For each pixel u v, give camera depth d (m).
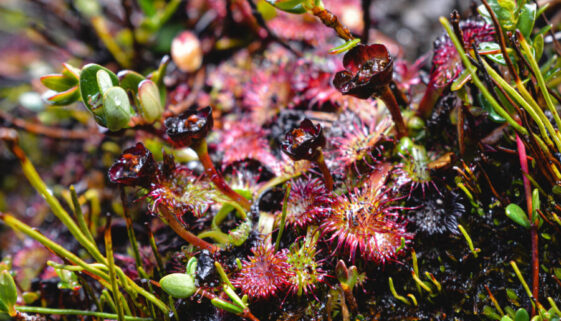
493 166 0.12
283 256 0.12
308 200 0.12
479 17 0.13
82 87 0.12
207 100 0.15
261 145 0.13
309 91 0.14
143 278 0.12
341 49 0.11
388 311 0.12
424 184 0.12
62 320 0.13
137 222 0.14
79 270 0.12
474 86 0.12
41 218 0.16
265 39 0.16
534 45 0.12
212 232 0.12
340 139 0.13
